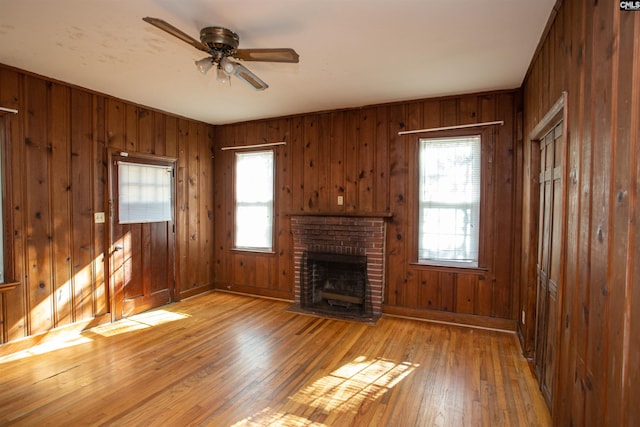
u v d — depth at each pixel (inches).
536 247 115.4
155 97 151.0
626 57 43.5
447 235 151.9
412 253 156.7
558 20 79.9
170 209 179.8
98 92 143.4
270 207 191.6
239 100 155.7
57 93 130.6
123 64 115.0
